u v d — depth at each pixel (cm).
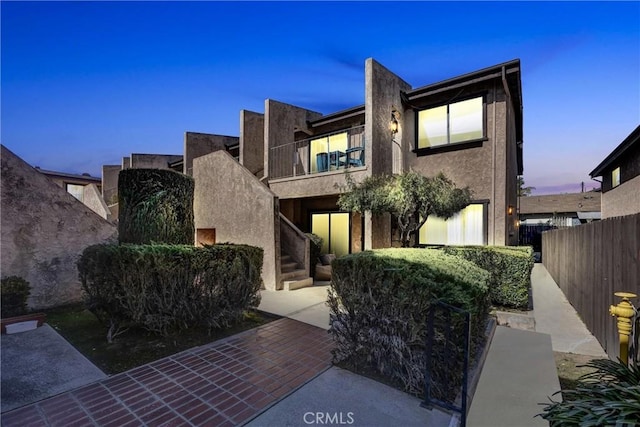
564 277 894
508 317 618
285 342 465
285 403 304
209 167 1065
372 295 358
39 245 612
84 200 1948
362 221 1255
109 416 280
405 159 1096
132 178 773
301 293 789
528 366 416
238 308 537
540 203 3028
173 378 350
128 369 371
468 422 287
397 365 339
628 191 1316
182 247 492
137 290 443
